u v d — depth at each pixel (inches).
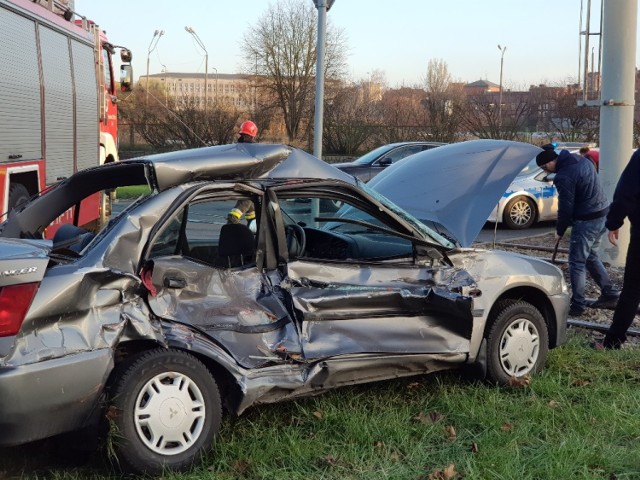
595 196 326.0
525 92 1531.7
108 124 584.7
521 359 232.8
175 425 168.2
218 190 186.9
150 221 175.2
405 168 264.4
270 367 181.8
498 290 226.2
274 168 198.7
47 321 156.3
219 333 177.9
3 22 344.2
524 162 244.7
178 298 177.2
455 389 223.3
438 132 1344.7
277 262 193.5
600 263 343.3
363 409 206.4
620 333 275.0
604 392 226.2
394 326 201.3
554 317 243.8
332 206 219.5
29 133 381.4
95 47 531.2
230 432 190.1
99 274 162.9
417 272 210.8
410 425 197.8
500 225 661.3
